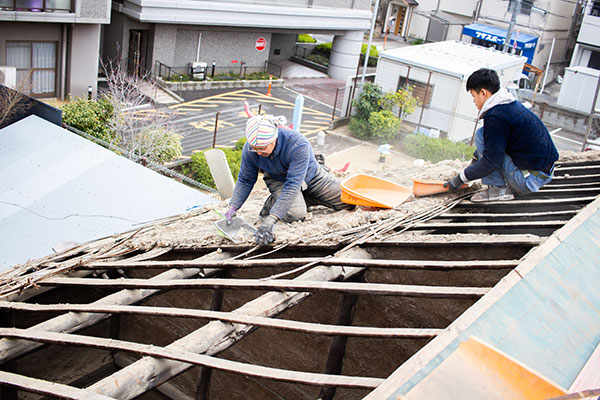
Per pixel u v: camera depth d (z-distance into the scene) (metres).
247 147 3.93
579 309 2.46
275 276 3.09
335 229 3.91
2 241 6.82
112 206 7.78
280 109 27.20
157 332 4.92
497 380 1.81
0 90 11.26
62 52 22.02
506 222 3.78
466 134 22.62
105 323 5.05
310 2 31.00
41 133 9.85
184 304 4.73
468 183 4.66
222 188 5.99
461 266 2.79
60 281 3.67
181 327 4.71
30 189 8.09
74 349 4.82
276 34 34.25
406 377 1.82
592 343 2.27
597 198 3.79
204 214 5.29
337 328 2.33
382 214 4.11
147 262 3.74
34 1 20.16
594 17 36.38
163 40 26.88
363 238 3.65
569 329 2.30
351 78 24.75
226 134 22.80
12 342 2.98
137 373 2.30
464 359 1.88
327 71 34.94
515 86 24.45
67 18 20.94
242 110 26.02
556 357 2.10
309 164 4.23
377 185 4.70
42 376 4.69
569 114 27.45
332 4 31.86
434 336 2.12
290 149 3.77
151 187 8.30
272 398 4.28
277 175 4.08
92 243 4.87
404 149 23.02
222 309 4.37
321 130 24.86
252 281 3.03
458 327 2.09
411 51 23.88
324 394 3.61
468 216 4.07
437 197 4.53
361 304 3.77
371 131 23.19
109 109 16.84
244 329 2.71
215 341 2.56
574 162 5.90
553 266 2.67
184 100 26.03
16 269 4.30
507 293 2.35
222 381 4.55
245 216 4.73
